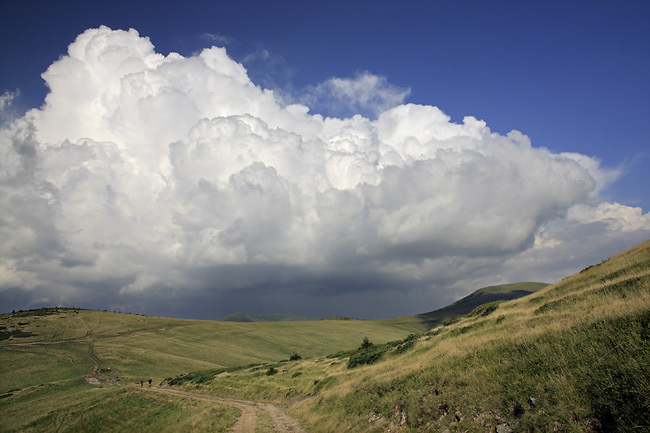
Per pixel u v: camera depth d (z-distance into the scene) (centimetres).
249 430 2502
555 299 2753
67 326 13475
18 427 4184
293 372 5138
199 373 7425
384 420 1762
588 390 1041
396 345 4562
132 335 13000
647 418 847
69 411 4509
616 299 1767
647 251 2917
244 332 15988
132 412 4297
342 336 17175
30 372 7994
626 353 1073
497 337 2023
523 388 1244
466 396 1440
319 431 2183
